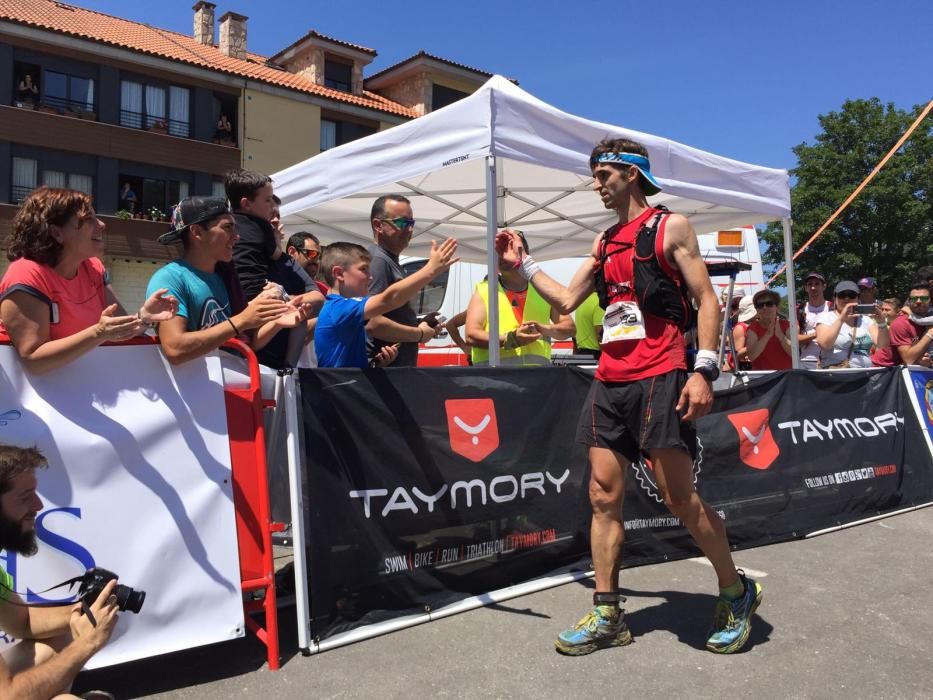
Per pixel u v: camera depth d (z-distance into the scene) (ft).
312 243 17.94
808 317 25.57
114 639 8.08
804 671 8.89
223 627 8.70
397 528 10.45
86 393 8.38
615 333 9.48
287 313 9.07
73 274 8.74
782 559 13.52
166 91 83.30
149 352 8.83
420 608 10.52
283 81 93.04
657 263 9.18
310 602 9.47
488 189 13.60
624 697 8.23
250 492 9.32
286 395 9.70
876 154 107.34
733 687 8.48
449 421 11.28
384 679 8.61
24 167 74.64
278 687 8.40
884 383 18.21
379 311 10.33
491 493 11.58
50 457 8.02
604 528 9.65
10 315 7.91
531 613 10.79
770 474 15.15
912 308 20.18
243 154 87.76
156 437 8.68
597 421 9.71
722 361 18.48
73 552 8.01
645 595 11.62
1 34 72.74
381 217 12.73
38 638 7.22
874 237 104.17
